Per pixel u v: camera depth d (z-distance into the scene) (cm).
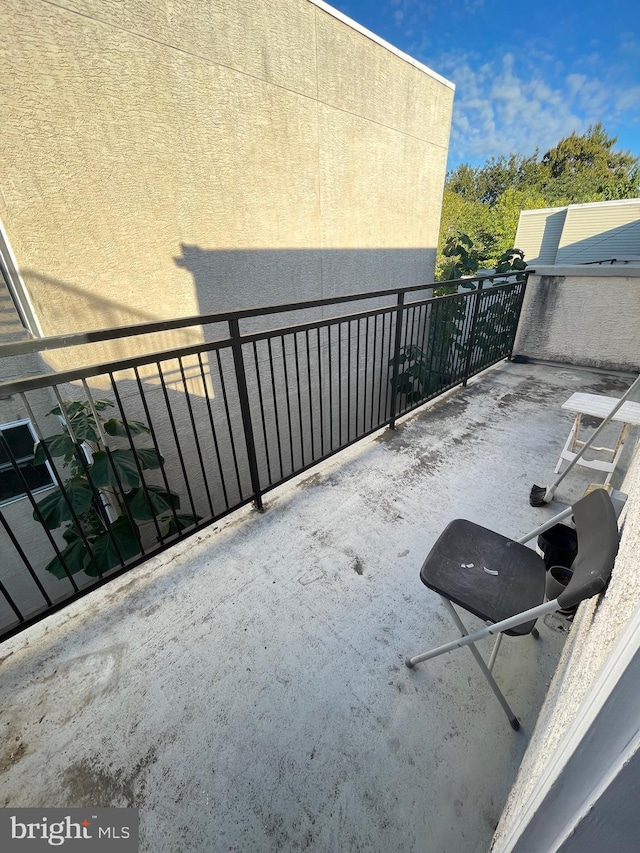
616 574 68
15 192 195
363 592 156
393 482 226
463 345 380
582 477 228
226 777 102
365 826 93
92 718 115
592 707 42
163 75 228
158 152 239
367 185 393
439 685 123
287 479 218
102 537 218
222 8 241
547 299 421
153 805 98
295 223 339
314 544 181
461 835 91
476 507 204
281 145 304
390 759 105
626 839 43
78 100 201
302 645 135
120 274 245
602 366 408
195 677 126
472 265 491
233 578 163
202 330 306
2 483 289
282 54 281
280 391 395
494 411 319
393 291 237
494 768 103
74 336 113
